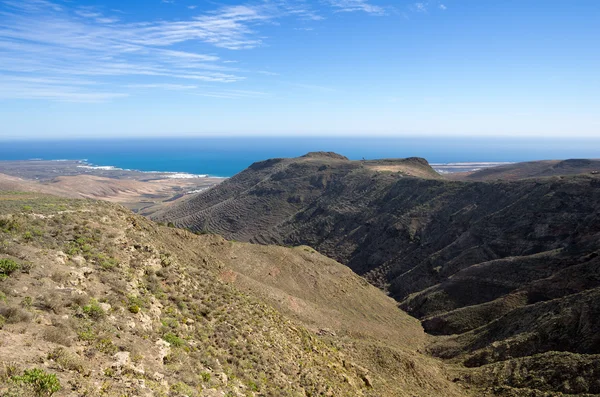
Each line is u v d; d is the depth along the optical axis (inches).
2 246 612.7
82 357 422.3
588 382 1015.6
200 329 702.5
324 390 770.2
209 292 921.5
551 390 1056.2
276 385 665.0
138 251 876.0
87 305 537.6
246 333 794.2
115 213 1077.1
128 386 404.5
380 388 1024.9
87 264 692.7
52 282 563.5
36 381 323.3
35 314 458.0
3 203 916.6
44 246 687.7
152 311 649.6
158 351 534.0
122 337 513.7
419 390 1166.3
